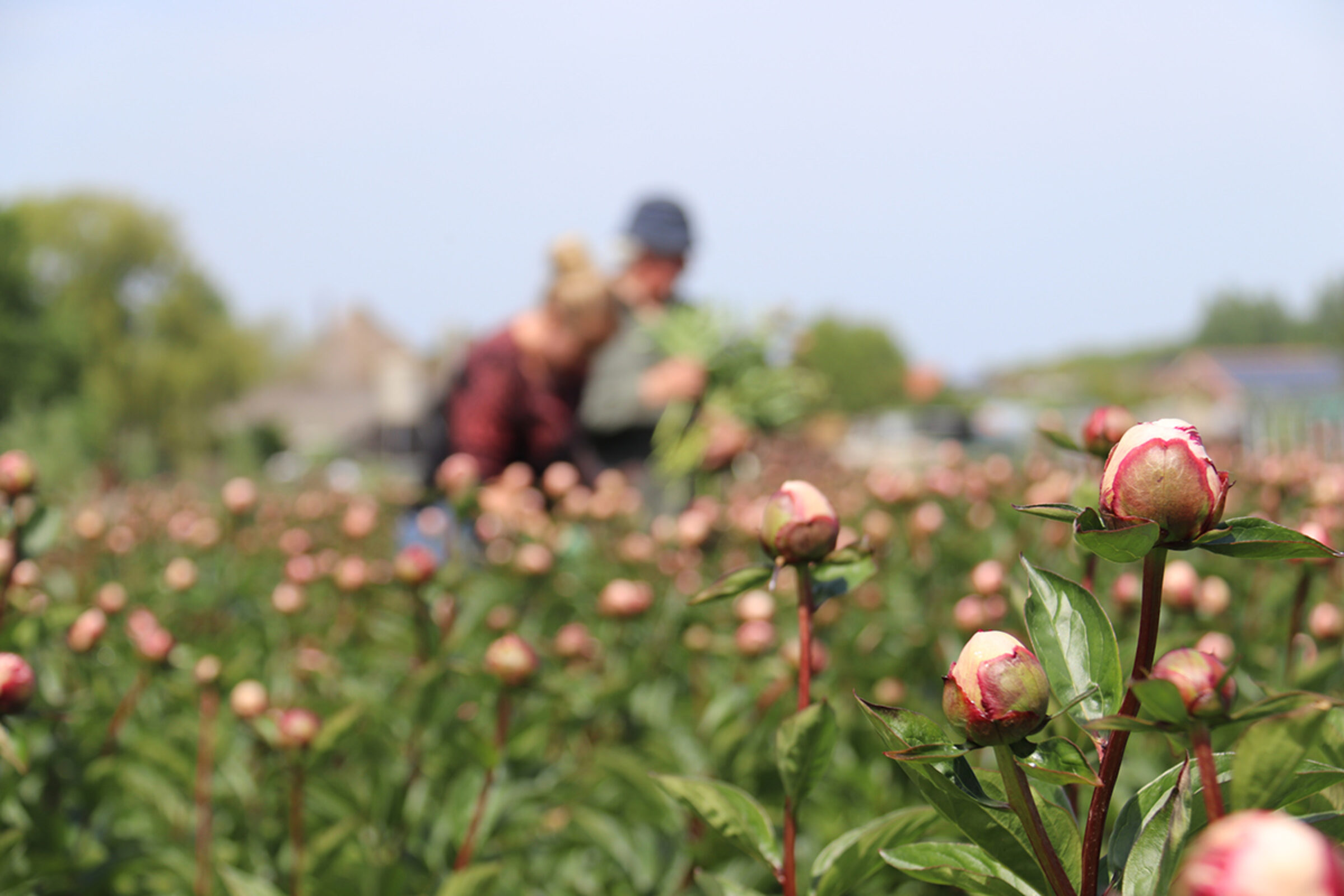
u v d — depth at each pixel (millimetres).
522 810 2309
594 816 2342
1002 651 958
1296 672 2016
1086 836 958
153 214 67812
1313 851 551
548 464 5969
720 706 2438
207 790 2289
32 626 2223
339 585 3354
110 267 66438
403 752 2502
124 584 4152
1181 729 825
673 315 6215
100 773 2229
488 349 5961
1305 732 763
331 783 2250
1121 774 2049
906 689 2893
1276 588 2932
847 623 3217
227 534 4129
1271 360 81625
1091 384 62156
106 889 2135
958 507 4547
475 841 2123
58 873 1972
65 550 4352
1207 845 584
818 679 2475
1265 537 930
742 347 6129
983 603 2385
